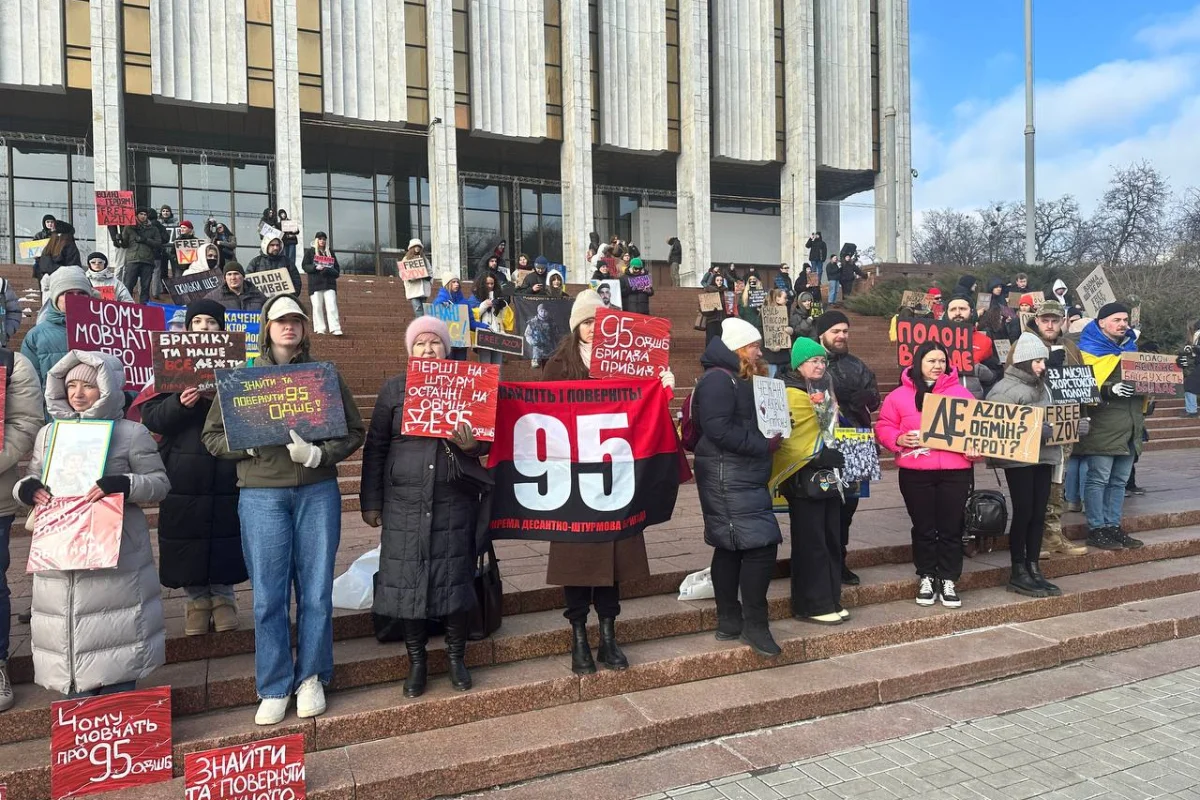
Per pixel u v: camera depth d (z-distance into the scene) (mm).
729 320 4570
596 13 22953
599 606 4211
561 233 25344
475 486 3838
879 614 5121
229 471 3922
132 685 3486
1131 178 29047
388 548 3752
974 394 6922
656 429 4270
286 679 3611
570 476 4113
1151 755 3721
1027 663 4793
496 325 11719
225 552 3908
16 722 3447
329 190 22547
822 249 21938
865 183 28094
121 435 3471
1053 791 3400
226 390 3449
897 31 26594
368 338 11672
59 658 3213
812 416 4785
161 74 18516
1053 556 6156
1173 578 6051
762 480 4457
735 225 27219
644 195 26188
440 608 3709
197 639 4059
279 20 19328
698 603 4965
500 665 4277
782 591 5242
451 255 20812
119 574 3338
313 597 3654
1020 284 15594
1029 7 19391
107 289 7496
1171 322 19062
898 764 3656
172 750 3324
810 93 24766
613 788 3465
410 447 3781
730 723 3965
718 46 24422
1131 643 5227
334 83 20047
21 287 12719
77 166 19969
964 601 5418
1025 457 4977
